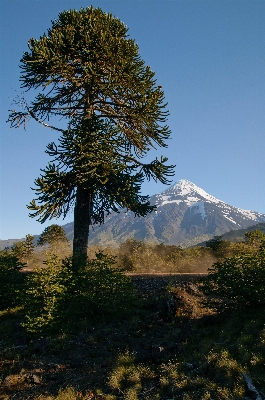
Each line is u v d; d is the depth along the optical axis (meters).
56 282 8.78
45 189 10.78
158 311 8.57
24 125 12.17
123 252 26.12
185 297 8.72
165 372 5.58
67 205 12.39
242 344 5.75
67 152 11.05
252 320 6.60
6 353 7.44
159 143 13.95
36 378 6.11
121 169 11.71
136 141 14.23
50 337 7.82
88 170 11.19
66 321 8.43
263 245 8.66
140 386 5.33
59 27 12.60
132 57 12.68
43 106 12.72
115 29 13.27
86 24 12.33
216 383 4.93
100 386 5.63
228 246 23.58
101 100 13.26
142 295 10.16
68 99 13.18
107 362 6.50
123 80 12.48
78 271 9.38
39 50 11.05
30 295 8.64
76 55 12.35
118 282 9.14
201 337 6.76
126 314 8.81
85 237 12.29
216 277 7.78
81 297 8.76
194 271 20.77
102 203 13.05
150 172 13.15
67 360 6.88
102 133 11.40
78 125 11.74
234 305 7.70
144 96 12.30
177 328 7.33
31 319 8.11
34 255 29.22
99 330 8.09
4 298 10.48
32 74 12.03
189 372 5.42
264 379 4.71
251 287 7.11
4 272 11.02
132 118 13.09
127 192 11.80
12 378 6.26
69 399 5.28
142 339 7.29
